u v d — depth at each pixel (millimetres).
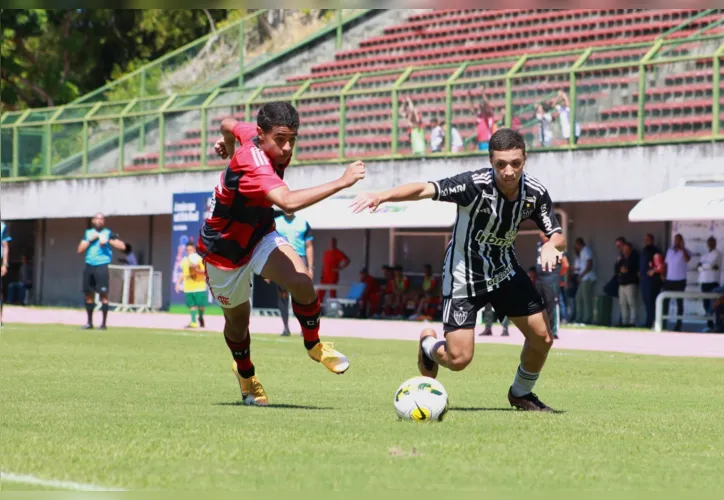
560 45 79688
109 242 51312
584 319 64000
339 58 92438
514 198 18281
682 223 60469
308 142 75000
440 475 12367
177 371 28094
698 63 59688
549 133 63906
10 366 28828
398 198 17672
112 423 16375
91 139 85500
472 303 18969
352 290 70500
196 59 92750
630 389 25625
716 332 56062
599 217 65812
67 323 58750
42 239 92000
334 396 22125
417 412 17203
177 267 75438
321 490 11414
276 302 74750
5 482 11516
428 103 69812
